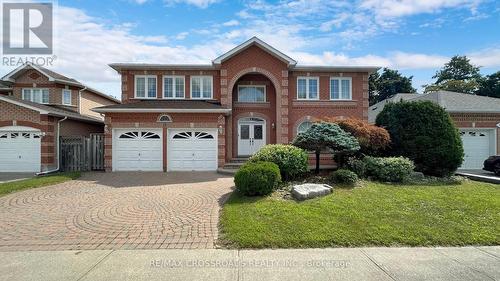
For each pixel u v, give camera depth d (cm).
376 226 569
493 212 655
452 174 1195
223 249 485
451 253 471
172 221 630
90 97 2308
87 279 382
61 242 515
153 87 1720
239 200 763
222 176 1282
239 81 1752
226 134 1684
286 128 1670
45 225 608
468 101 1800
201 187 1009
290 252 473
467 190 893
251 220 601
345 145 1001
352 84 1750
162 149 1465
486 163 1470
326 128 1057
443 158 1142
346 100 1741
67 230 577
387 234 534
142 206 753
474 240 519
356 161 1093
